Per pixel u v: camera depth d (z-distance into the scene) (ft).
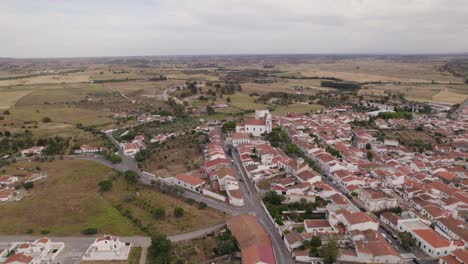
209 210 455.22
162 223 427.33
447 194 489.67
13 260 337.72
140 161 641.40
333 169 577.84
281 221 408.67
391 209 460.55
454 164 648.79
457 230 393.09
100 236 404.36
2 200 490.49
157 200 487.20
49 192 518.78
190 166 618.85
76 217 447.83
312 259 346.74
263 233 383.04
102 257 358.23
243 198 490.08
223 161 593.83
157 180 549.13
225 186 509.76
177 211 439.63
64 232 414.21
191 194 507.30
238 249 363.35
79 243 390.01
